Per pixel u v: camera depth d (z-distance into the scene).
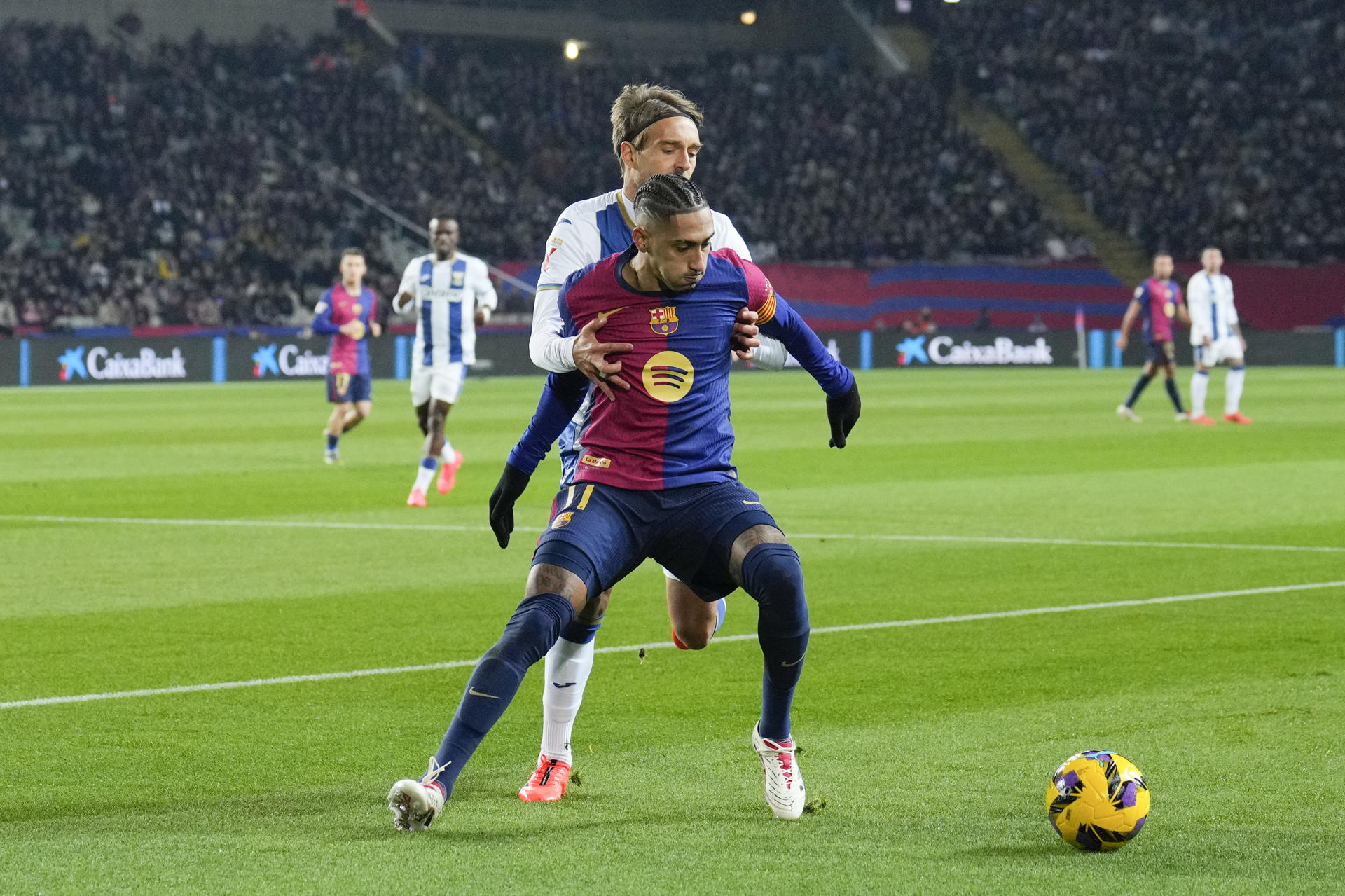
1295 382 78.12
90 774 11.73
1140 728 12.98
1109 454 40.06
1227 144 118.56
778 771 10.50
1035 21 127.50
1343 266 108.38
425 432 32.03
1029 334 100.75
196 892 8.91
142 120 105.00
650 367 10.53
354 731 13.12
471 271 30.92
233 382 88.12
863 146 117.75
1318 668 15.28
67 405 64.94
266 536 25.86
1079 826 9.63
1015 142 121.44
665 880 9.13
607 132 117.94
